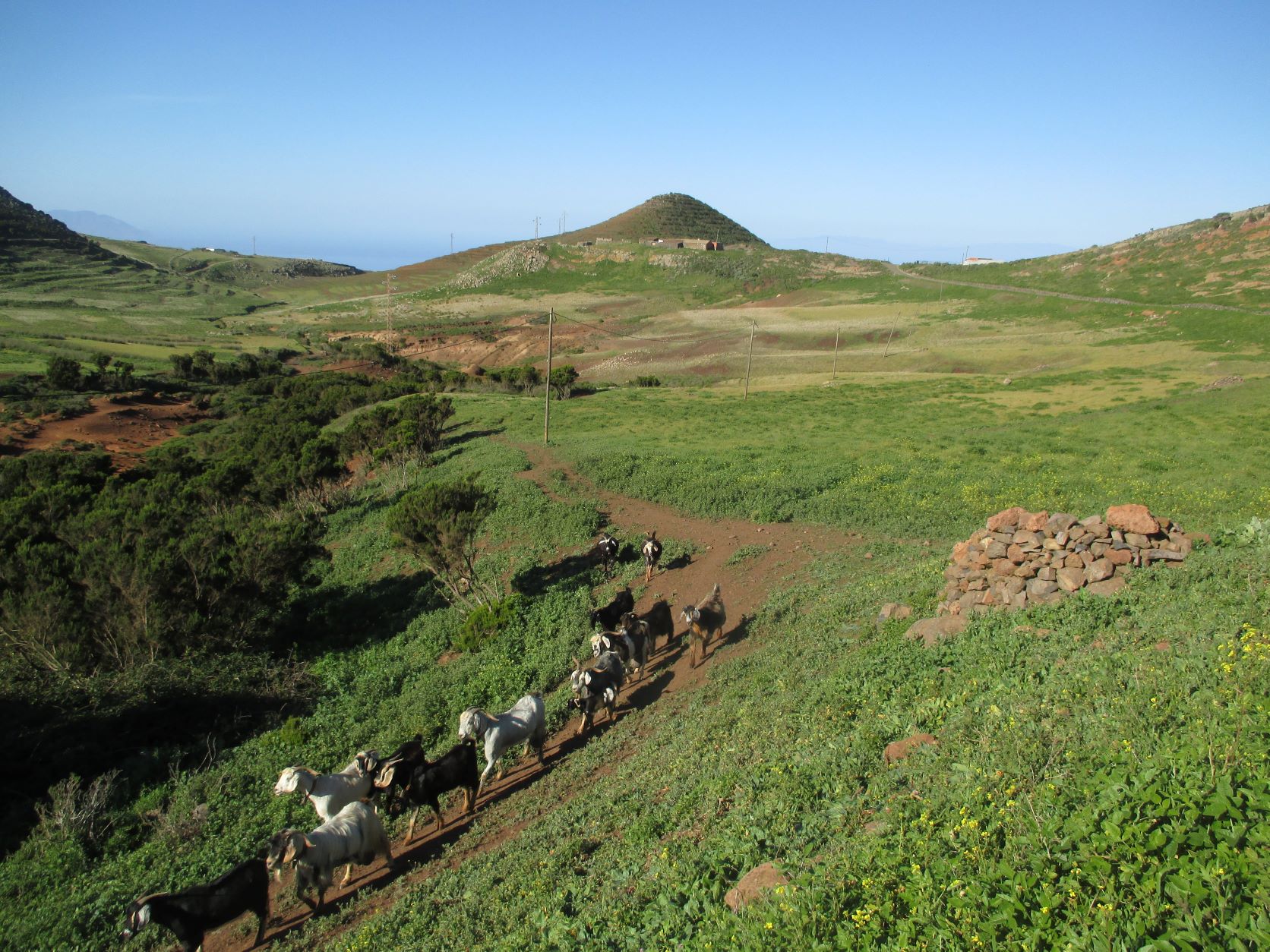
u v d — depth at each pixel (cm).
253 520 2595
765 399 6175
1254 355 6781
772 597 1916
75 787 1292
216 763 1464
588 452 3850
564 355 12119
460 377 8375
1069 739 771
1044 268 16088
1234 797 578
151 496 3053
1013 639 1138
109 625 1873
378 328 16200
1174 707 769
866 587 1783
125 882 1111
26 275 19738
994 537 1396
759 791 906
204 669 1811
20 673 1692
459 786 1184
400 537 2230
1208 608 1053
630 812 997
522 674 1692
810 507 2689
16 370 8938
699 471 3238
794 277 19350
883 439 4019
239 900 935
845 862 682
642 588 2188
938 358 8638
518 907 843
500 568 2491
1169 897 519
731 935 632
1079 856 576
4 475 3938
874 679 1162
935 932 542
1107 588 1263
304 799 1313
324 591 2605
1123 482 2670
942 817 704
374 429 4866
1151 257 14212
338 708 1705
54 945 994
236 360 11275
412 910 923
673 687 1522
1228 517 2188
